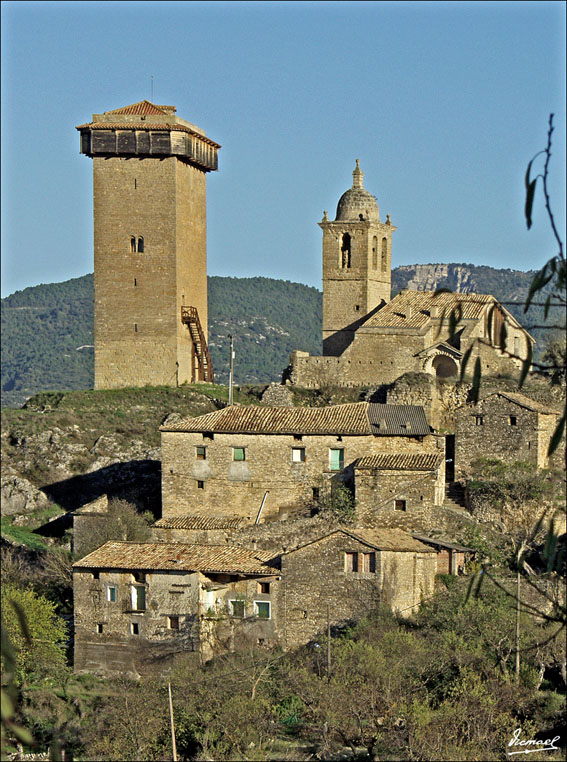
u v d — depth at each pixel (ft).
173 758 156.15
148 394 319.88
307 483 235.20
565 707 164.86
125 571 206.18
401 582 200.85
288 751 160.35
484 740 156.15
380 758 155.33
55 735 168.96
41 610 204.54
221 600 205.05
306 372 310.65
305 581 201.98
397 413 242.58
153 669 202.39
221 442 239.30
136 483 289.74
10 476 293.23
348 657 177.78
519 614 185.88
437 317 303.27
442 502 230.89
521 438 235.81
